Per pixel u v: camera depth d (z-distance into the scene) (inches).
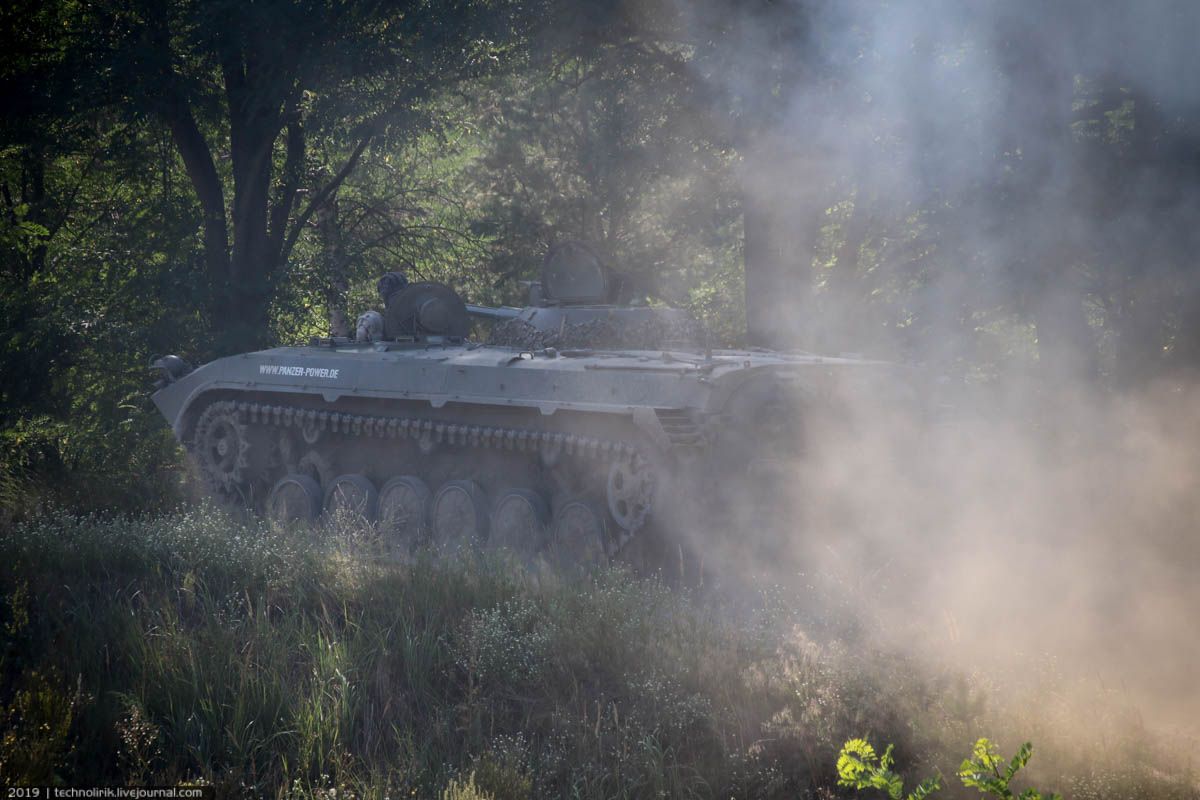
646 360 801.6
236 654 550.3
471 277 1862.7
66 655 537.6
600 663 557.0
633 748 475.2
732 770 457.4
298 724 490.0
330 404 973.2
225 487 1053.2
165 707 504.1
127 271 1359.5
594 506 803.4
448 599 631.8
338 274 1480.1
